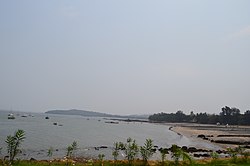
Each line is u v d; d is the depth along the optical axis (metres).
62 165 27.77
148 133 125.50
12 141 25.27
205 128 173.62
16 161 26.89
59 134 97.19
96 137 94.56
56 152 54.94
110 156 50.81
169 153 50.88
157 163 28.77
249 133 129.00
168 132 136.25
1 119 187.00
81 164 28.70
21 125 133.88
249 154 36.34
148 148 30.38
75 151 56.31
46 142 71.62
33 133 94.56
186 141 92.75
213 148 70.88
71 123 186.25
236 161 29.94
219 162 29.48
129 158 29.16
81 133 107.75
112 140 86.25
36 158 45.94
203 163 29.03
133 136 105.81
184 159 29.36
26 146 60.91
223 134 120.25
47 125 147.25
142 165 27.69
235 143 82.31
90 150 60.25
